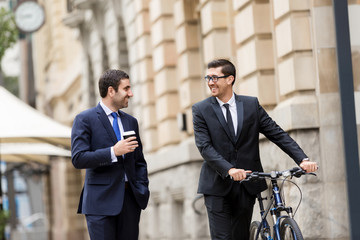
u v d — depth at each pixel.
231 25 11.38
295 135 8.45
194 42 13.04
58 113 31.14
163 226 14.59
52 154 15.40
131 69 17.66
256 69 9.70
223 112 6.52
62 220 29.98
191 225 12.35
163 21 14.59
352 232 7.25
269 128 6.54
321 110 8.38
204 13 11.85
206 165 6.61
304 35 8.57
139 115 16.98
